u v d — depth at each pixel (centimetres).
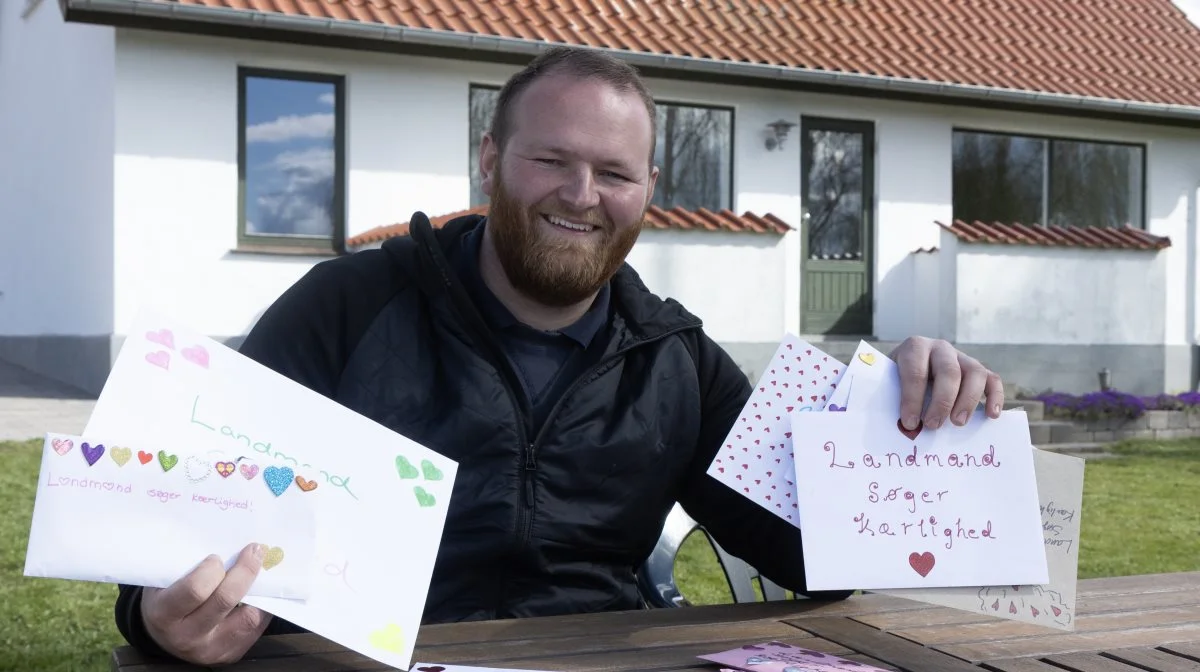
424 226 195
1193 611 183
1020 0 1301
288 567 128
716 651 153
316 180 941
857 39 1124
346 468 137
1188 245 1289
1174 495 682
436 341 194
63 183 1091
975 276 1067
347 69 934
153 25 845
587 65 183
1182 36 1341
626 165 183
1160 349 1141
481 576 188
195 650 129
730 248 943
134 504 123
